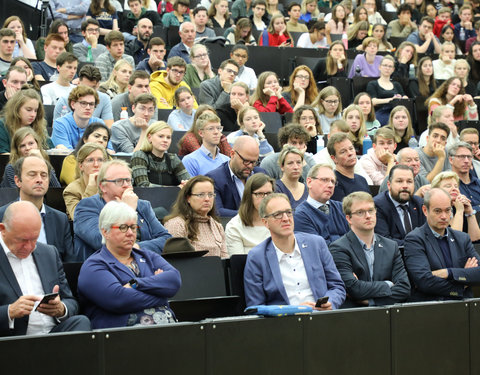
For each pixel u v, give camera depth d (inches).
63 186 300.2
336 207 285.6
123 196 244.4
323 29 591.5
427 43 629.0
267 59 544.4
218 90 437.1
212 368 185.2
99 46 513.7
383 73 506.3
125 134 355.3
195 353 183.5
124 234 215.5
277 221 241.6
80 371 171.3
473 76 590.9
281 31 580.1
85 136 304.5
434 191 273.0
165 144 307.7
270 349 193.2
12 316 192.9
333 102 421.7
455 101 479.5
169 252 240.8
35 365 167.6
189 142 341.4
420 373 214.2
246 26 569.0
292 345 196.1
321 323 200.4
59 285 213.5
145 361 177.6
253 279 239.1
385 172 364.8
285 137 341.1
